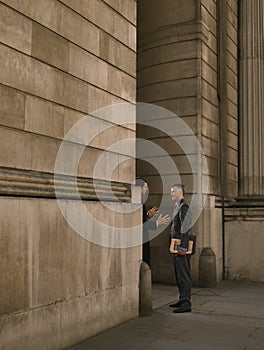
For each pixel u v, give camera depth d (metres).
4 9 5.81
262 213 13.16
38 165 6.31
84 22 7.39
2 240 5.50
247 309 9.41
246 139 15.19
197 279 12.26
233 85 15.06
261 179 14.99
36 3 6.36
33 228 6.00
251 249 13.18
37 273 6.05
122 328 7.73
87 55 7.44
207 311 9.18
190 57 12.80
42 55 6.44
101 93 7.79
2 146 5.71
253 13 15.44
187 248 9.09
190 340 7.09
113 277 7.79
